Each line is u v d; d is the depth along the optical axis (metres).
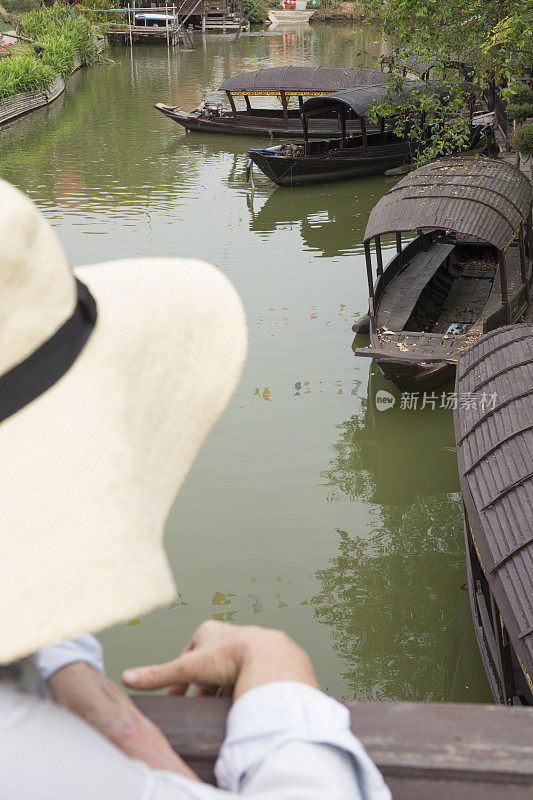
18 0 55.25
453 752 1.00
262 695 0.88
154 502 0.87
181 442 0.92
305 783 0.79
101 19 63.50
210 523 9.95
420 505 10.60
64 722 0.72
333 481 10.91
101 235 21.22
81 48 51.91
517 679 7.61
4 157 29.81
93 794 0.68
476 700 7.71
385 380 13.57
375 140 29.97
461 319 15.76
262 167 26.14
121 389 0.85
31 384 0.80
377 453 11.60
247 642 1.01
